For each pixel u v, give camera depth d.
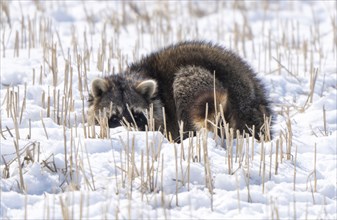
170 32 21.58
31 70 15.73
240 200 9.56
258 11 25.14
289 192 9.80
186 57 13.59
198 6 26.08
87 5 25.39
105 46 18.31
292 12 25.25
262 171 10.41
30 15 22.20
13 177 9.78
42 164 10.04
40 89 14.27
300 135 13.03
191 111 12.70
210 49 13.84
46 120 12.43
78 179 9.82
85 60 16.36
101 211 8.81
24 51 17.61
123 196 9.43
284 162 11.05
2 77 15.12
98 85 13.05
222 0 26.95
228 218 8.98
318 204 9.63
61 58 17.14
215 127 11.44
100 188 9.58
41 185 9.76
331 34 21.33
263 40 20.48
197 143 10.69
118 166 10.04
